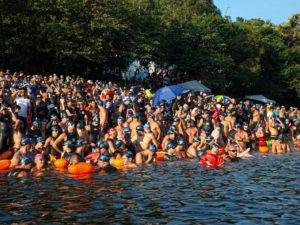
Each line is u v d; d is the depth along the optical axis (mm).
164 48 45969
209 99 29375
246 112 26734
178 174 11898
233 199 8508
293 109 31328
